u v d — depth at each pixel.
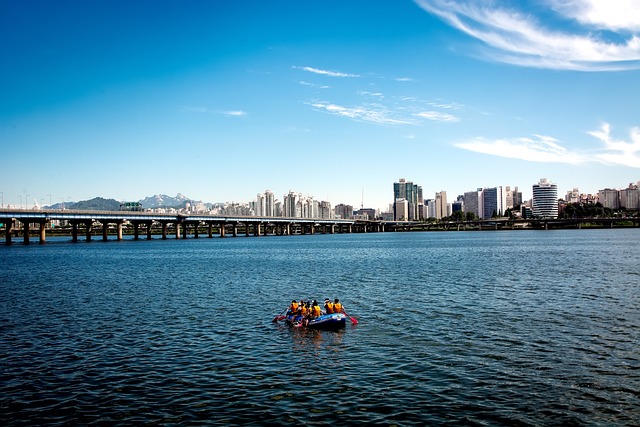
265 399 23.55
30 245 181.75
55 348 33.00
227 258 114.50
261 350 31.97
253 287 61.84
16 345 33.91
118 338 35.62
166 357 30.59
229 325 39.50
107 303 50.78
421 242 198.25
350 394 24.03
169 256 122.19
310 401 23.23
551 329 36.50
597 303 46.88
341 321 37.94
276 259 110.31
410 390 24.45
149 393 24.50
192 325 39.66
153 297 54.56
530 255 110.69
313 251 141.62
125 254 130.50
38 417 21.97
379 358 29.77
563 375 26.36
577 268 79.31
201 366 28.66
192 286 63.56
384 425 20.75
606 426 20.62
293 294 55.56
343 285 62.47
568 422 20.97
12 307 48.84
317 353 31.11
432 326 37.91
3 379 26.77
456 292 54.91
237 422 21.12
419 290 56.84
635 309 43.81
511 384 25.09
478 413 21.81
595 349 31.08
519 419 21.23
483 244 170.00
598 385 24.89
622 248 132.50
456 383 25.33
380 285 61.84
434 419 21.27
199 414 21.97
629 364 28.09
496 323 38.66
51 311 46.47
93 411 22.48
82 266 94.81
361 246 170.62
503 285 60.03
